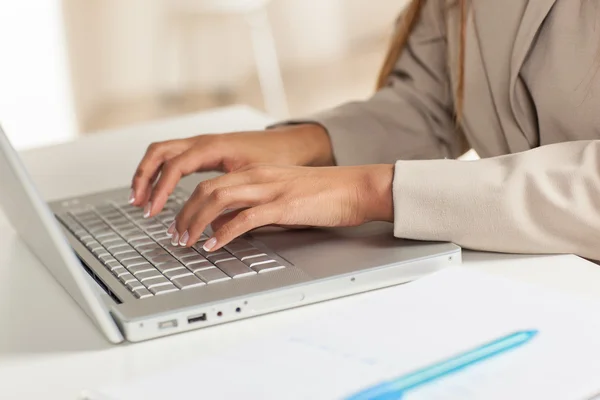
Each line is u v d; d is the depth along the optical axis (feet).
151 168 3.12
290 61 12.75
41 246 2.49
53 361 2.13
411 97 3.80
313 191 2.62
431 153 3.74
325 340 2.02
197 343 2.17
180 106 12.19
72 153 4.13
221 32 12.28
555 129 3.10
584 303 2.14
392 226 2.76
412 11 3.90
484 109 3.42
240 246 2.62
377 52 13.06
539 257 2.58
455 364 1.87
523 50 3.09
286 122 3.64
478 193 2.56
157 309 2.22
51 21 11.31
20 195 2.21
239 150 3.24
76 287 2.23
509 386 1.78
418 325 2.06
